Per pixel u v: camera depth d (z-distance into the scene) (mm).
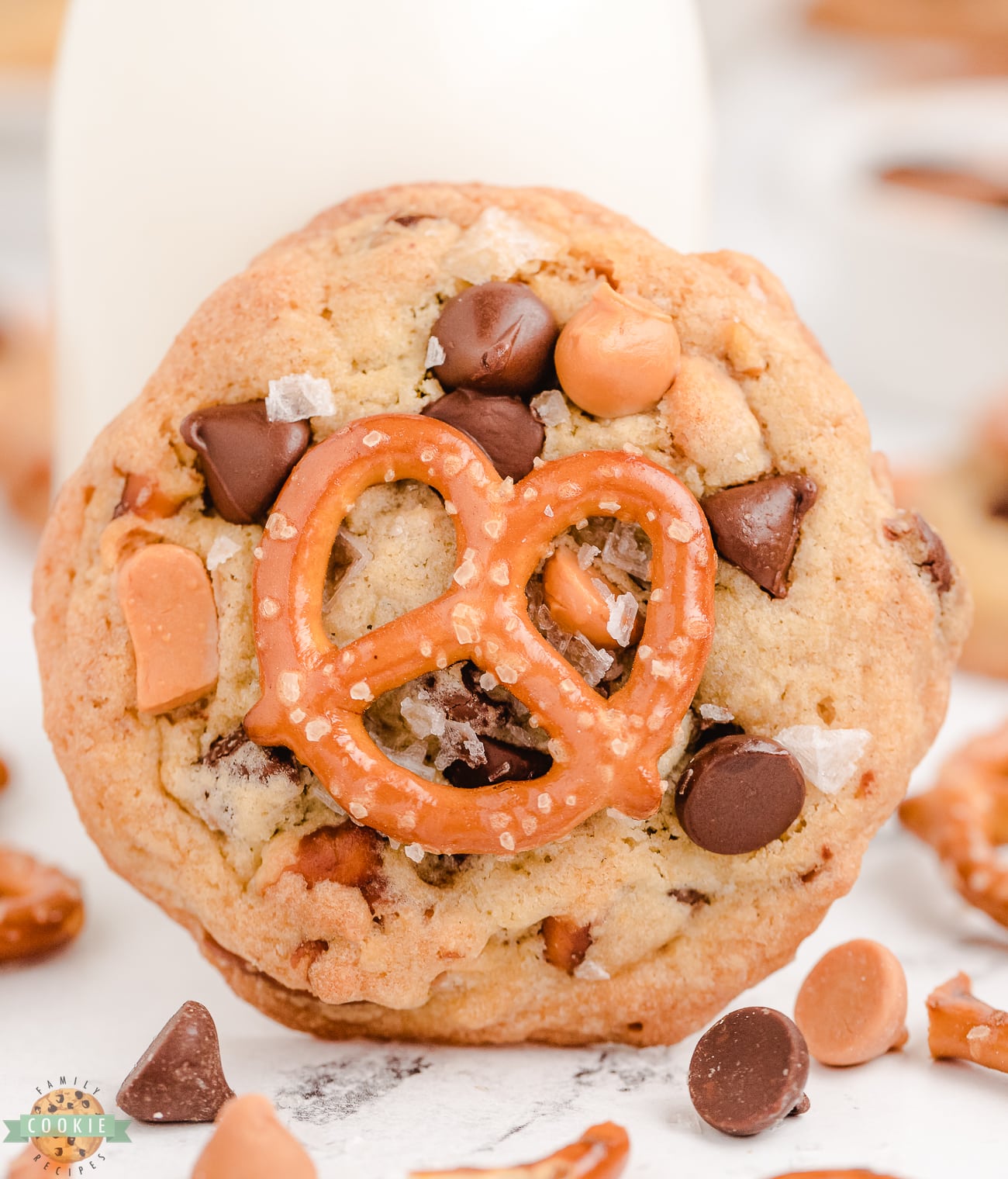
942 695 275
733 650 267
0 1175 245
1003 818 308
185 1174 245
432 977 265
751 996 279
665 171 306
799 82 755
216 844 269
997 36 729
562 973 269
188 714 271
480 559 261
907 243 505
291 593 262
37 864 292
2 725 338
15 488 403
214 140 294
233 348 272
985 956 288
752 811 264
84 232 304
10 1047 266
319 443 266
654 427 269
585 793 260
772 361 272
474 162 295
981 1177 246
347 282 274
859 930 294
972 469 387
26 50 571
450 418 266
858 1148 250
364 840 265
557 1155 245
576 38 297
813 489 269
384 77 292
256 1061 266
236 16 293
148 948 289
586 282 273
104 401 307
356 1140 250
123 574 269
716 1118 251
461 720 264
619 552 266
